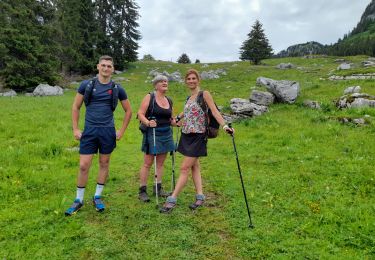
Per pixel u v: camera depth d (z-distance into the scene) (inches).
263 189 285.3
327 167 330.0
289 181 299.3
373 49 4471.0
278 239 205.0
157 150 257.0
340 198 259.0
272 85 727.7
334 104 636.1
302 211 240.1
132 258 187.9
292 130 499.5
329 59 2201.0
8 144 426.3
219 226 223.1
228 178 315.6
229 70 1860.2
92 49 1827.0
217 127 245.0
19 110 699.4
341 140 422.0
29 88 1184.2
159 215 237.9
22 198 266.2
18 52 1149.7
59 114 667.4
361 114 542.0
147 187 297.1
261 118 601.0
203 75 1544.0
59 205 249.6
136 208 250.2
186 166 244.7
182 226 222.7
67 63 1646.2
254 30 2209.6
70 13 1737.2
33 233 209.9
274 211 243.4
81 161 239.0
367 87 828.0
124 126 253.6
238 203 257.0
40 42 1267.2
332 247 193.6
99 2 2036.2
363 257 183.2
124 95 246.8
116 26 2057.1
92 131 235.3
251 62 2287.2
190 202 262.2
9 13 1141.7
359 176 298.2
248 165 355.6
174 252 193.3
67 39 1646.2
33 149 394.0
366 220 218.2
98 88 235.0
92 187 293.3
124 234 212.4
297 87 722.8
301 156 371.6
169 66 2249.0
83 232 213.0
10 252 189.2
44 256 187.8
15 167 329.1
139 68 2159.2
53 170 332.2
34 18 1227.2
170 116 262.7
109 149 243.4
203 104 239.8
